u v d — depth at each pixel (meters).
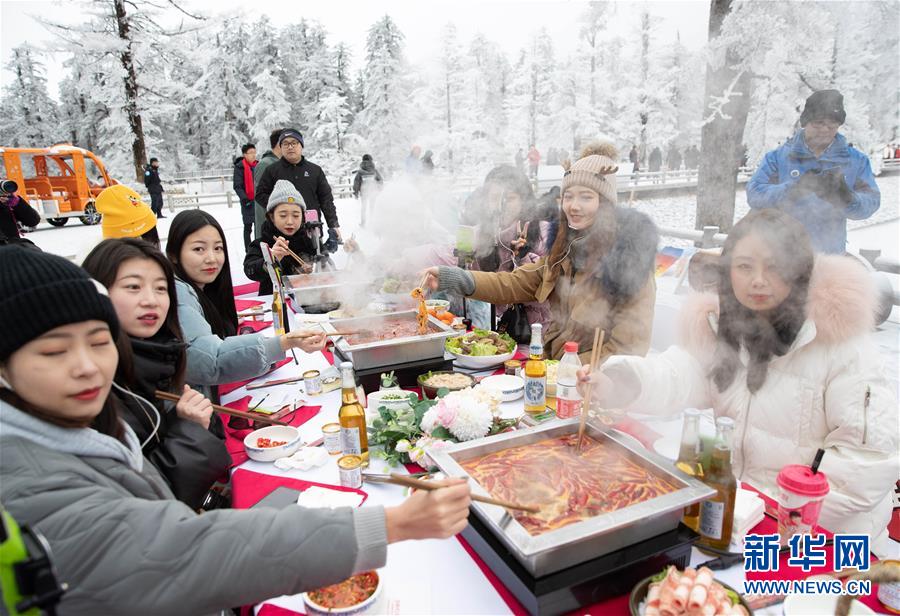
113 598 0.82
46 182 12.61
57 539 0.81
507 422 1.74
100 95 17.44
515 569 1.08
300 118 25.00
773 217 1.54
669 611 0.96
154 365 1.66
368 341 2.43
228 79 25.50
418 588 1.14
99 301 0.97
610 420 1.73
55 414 0.95
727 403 1.79
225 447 1.62
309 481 1.58
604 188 2.19
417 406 1.81
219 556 0.86
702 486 1.20
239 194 7.80
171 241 2.53
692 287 1.89
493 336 2.62
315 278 3.92
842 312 1.53
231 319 2.85
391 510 0.98
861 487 1.47
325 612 1.03
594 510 1.21
